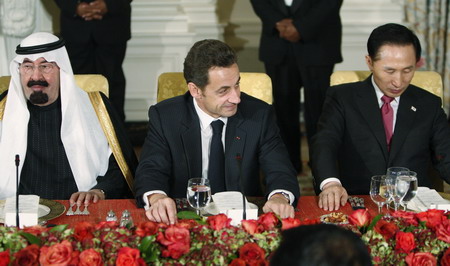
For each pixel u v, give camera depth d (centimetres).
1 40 987
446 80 1111
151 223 362
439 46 1106
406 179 445
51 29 1082
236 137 534
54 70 571
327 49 930
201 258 355
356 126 592
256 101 555
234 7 1141
